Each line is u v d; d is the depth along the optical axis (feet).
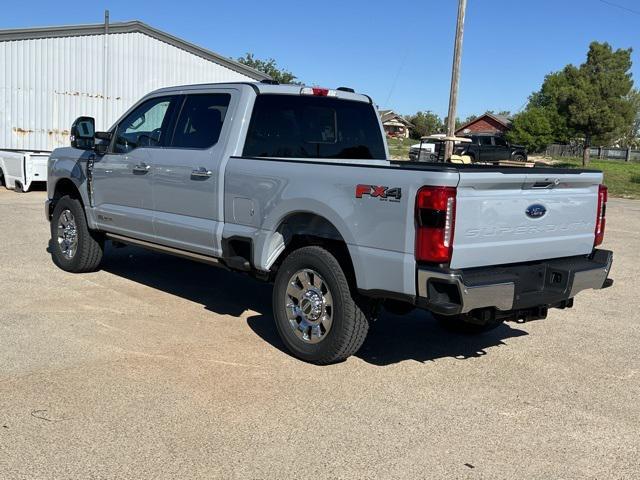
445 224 14.71
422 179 14.89
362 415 14.62
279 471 12.09
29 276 25.91
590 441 13.89
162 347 18.42
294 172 17.66
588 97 154.92
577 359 19.24
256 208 18.70
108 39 76.43
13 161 56.29
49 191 27.63
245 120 19.89
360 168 16.17
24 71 71.77
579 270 17.11
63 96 74.49
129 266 28.48
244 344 18.98
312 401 15.25
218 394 15.39
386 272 15.62
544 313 17.10
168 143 21.89
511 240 16.08
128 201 23.26
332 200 16.65
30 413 14.03
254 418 14.23
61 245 27.04
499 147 131.85
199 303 23.17
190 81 83.35
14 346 18.04
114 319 20.83
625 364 18.93
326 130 21.89
